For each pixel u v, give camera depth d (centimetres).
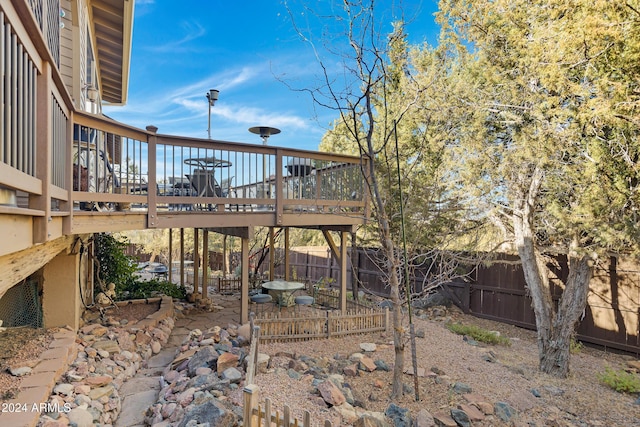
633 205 505
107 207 580
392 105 857
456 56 814
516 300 898
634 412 483
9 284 242
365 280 1130
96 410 359
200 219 581
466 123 736
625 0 394
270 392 393
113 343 510
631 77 443
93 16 832
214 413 310
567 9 454
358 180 773
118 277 823
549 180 625
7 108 180
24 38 206
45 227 250
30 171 229
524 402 473
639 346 729
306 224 694
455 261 823
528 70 581
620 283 759
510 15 598
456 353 631
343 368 492
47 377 361
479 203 750
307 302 748
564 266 828
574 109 510
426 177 827
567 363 612
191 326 686
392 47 615
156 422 356
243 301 642
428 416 385
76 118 396
